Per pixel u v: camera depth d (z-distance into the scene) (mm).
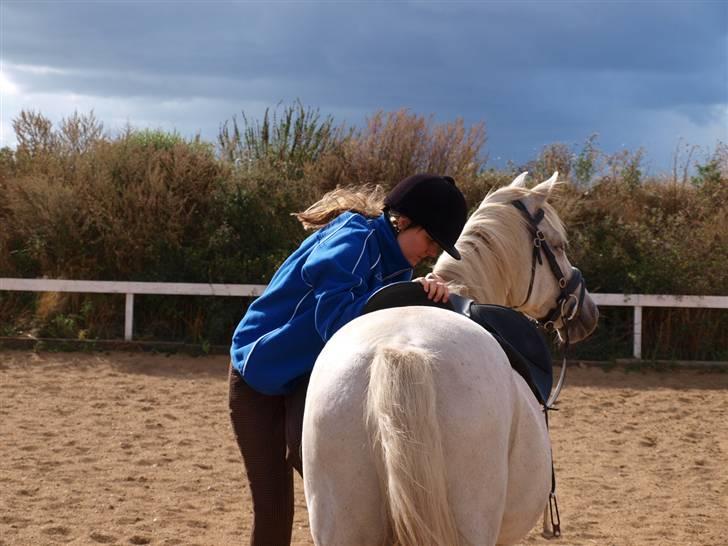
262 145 14070
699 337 11328
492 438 2166
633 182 13438
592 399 9266
